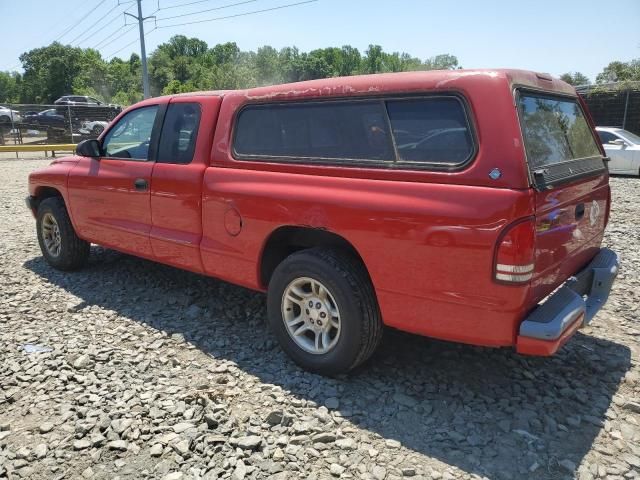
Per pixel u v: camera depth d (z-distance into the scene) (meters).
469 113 2.96
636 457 2.88
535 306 3.03
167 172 4.52
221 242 4.17
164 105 4.74
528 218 2.78
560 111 3.66
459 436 3.03
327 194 3.43
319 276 3.49
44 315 4.77
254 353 4.06
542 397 3.47
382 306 3.32
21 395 3.45
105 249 6.92
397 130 3.24
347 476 2.71
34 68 96.75
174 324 4.58
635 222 8.73
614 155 15.60
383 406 3.33
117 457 2.85
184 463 2.80
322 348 3.66
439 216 2.96
